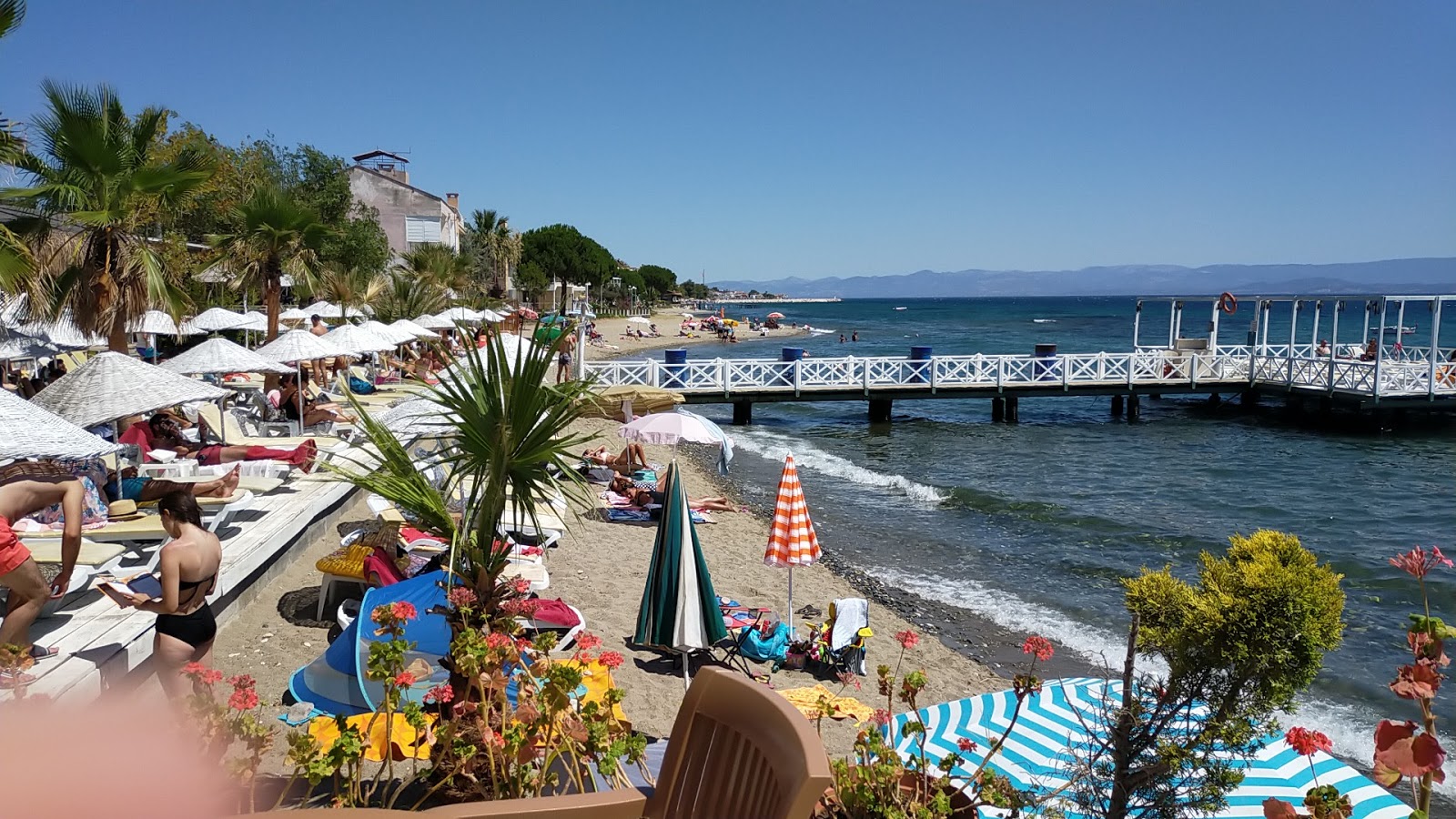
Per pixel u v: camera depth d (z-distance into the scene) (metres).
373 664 3.26
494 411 4.35
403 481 4.43
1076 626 10.22
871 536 14.26
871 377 27.78
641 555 11.27
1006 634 9.89
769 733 2.13
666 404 15.77
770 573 11.49
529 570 8.21
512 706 4.34
